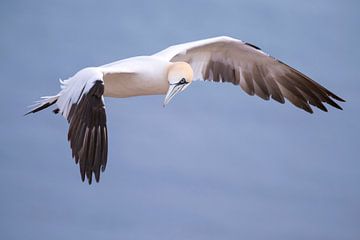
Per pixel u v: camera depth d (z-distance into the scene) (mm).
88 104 13836
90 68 14547
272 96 17203
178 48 16281
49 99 15922
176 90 15305
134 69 15164
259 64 16859
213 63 16906
